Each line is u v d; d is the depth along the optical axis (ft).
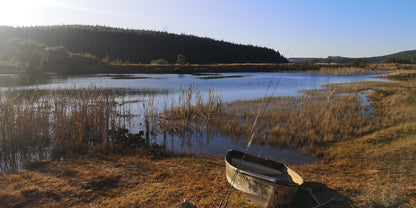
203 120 50.70
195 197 22.17
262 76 177.78
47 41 373.40
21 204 20.71
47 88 89.40
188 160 32.58
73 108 42.42
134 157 33.01
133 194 22.85
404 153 31.19
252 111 59.06
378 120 49.98
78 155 33.32
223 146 39.65
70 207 20.62
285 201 18.35
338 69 231.91
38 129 38.04
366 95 88.53
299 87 117.39
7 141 35.22
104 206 20.68
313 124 47.70
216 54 469.98
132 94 86.53
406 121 47.67
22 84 102.27
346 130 43.88
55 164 29.94
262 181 18.38
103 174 26.81
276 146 39.32
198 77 162.30
